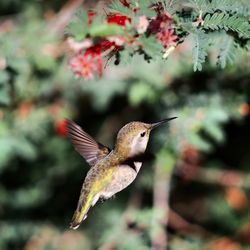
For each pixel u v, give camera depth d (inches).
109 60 254.2
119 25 234.8
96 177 300.4
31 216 591.5
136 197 528.4
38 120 486.3
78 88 506.0
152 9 238.7
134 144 292.0
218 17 243.6
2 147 459.5
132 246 438.6
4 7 558.3
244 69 416.5
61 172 590.9
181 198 611.5
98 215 558.9
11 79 388.5
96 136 577.9
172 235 482.6
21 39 442.0
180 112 444.5
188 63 448.1
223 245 503.5
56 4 552.1
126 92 527.2
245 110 457.7
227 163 588.4
